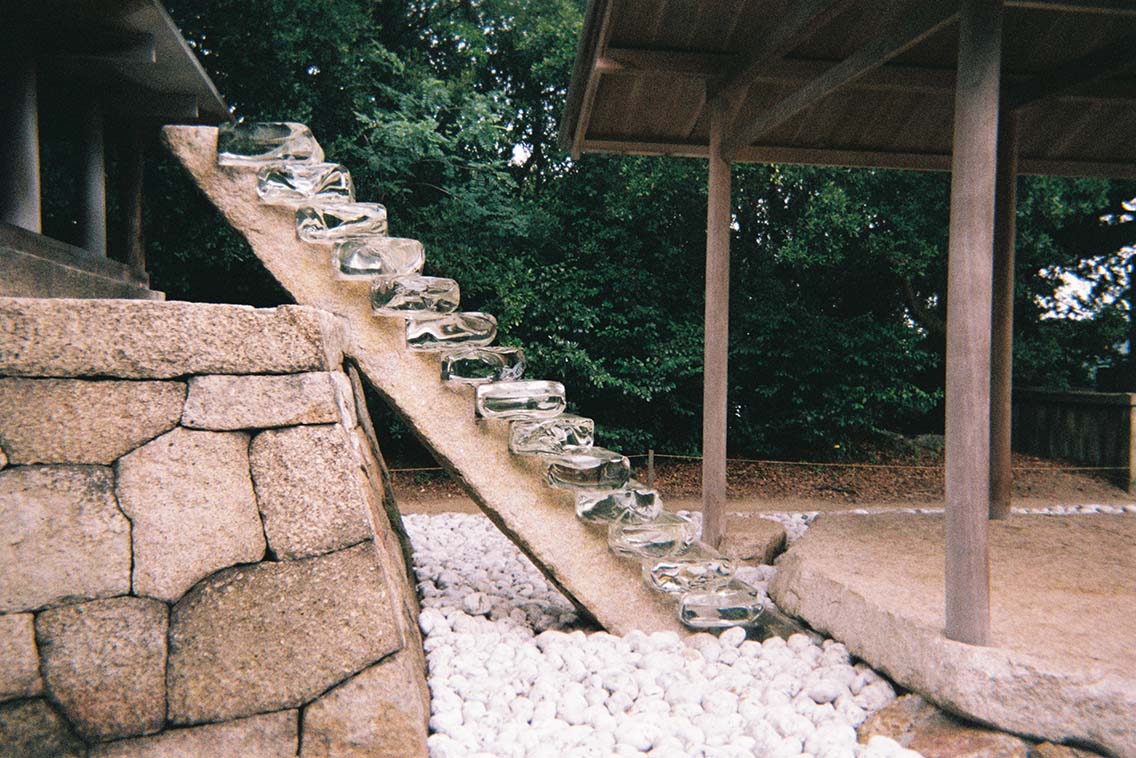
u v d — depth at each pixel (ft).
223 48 25.98
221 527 7.50
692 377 30.45
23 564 7.11
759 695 9.04
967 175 7.96
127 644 7.22
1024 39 15.05
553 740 8.01
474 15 36.11
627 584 10.78
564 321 29.17
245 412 7.65
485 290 28.71
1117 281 34.40
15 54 10.94
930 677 8.23
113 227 25.29
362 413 12.21
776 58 12.35
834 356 30.58
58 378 7.30
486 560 15.44
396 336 10.68
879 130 17.29
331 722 7.43
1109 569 11.65
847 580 10.47
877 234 30.63
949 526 8.23
